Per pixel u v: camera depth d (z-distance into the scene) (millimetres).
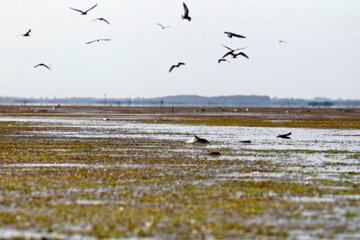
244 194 28781
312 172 37594
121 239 20516
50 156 45969
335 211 24828
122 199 27188
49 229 21562
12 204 25703
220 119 129125
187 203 26328
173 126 96625
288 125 102250
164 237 20703
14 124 97188
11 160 42969
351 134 77875
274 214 24172
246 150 52625
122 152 49719
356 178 34938
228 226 22062
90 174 35375
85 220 22906
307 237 20844
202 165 40750
